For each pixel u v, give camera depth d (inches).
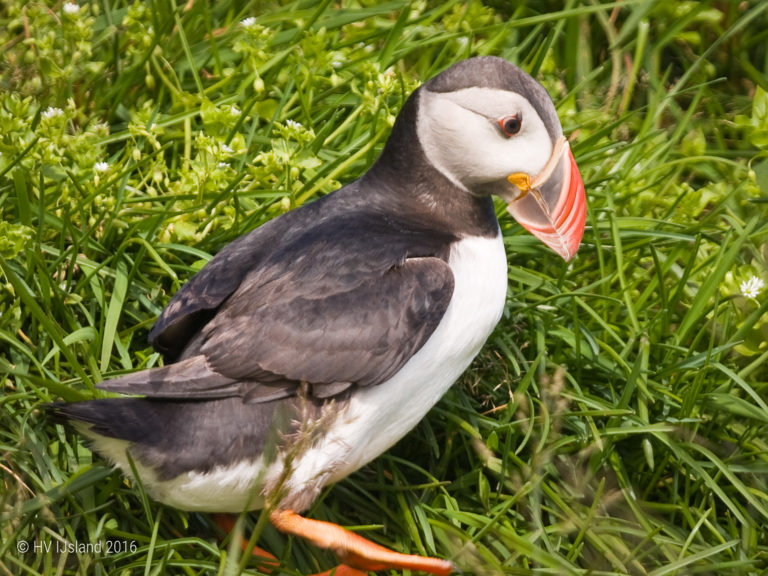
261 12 302.4
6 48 279.3
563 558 205.5
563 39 309.6
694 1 306.8
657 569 204.1
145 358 224.1
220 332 193.8
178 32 289.1
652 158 280.8
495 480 225.9
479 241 210.7
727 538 220.8
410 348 195.2
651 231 253.4
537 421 225.0
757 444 231.3
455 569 198.4
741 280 243.1
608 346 232.8
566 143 214.5
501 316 227.9
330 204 215.3
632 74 293.6
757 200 265.7
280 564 200.8
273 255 202.8
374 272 197.0
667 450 227.1
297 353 191.3
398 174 215.0
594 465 220.8
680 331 239.0
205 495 193.6
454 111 208.7
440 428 231.8
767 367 240.8
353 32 297.7
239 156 259.9
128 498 213.8
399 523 217.3
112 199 243.0
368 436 199.6
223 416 189.6
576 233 214.2
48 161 243.1
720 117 296.2
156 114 267.0
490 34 301.4
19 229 225.8
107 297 236.8
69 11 272.4
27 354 218.1
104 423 182.2
